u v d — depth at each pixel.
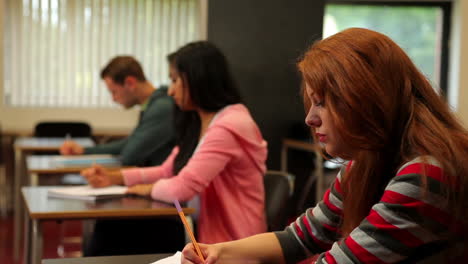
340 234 1.24
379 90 0.97
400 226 0.95
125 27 5.73
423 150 0.96
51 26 5.61
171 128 3.13
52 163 3.20
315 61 1.01
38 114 5.64
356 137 0.98
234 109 2.16
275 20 4.59
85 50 5.69
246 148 2.09
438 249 0.97
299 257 1.29
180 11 5.82
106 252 2.49
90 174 2.28
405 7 6.17
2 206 5.48
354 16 6.12
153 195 2.09
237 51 4.53
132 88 3.48
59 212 1.85
